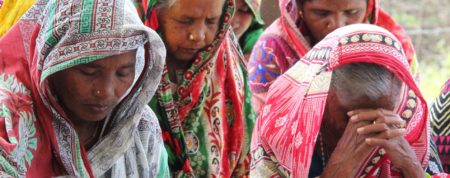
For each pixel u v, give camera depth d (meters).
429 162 3.47
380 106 2.97
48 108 2.77
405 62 3.00
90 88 2.73
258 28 4.68
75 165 2.80
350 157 3.00
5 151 2.61
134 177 2.97
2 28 3.46
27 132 2.72
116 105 2.90
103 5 2.71
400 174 3.14
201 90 3.69
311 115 3.01
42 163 2.76
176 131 3.63
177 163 3.66
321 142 3.14
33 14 2.82
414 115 3.12
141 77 2.92
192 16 3.50
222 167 3.76
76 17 2.69
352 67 2.97
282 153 3.10
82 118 2.80
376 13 4.40
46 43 2.70
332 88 2.99
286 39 4.23
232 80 3.79
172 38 3.55
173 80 3.68
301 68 3.12
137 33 2.76
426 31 8.77
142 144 2.99
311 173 3.16
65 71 2.73
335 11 4.11
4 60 2.77
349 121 3.00
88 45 2.68
